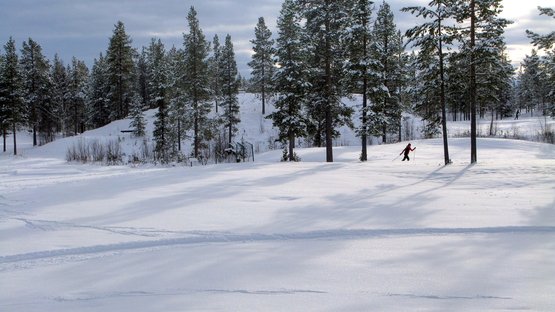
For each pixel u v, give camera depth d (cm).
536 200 1174
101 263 667
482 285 548
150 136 5112
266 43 6069
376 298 506
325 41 2898
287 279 579
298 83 3036
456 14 2408
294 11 3061
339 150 3678
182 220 970
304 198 1270
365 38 3019
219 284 563
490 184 1546
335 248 738
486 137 4481
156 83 4747
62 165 3188
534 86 9088
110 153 3612
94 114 6825
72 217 1012
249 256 695
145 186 1536
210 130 4538
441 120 2670
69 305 500
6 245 778
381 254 697
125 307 489
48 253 730
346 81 3053
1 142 5972
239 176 1836
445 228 876
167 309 480
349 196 1307
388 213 1038
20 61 5812
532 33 2148
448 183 1608
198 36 4409
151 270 628
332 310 470
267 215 1023
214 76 6328
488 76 2436
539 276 582
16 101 4831
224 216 1012
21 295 538
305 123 3209
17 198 1303
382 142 4803
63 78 7500
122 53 6228
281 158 3412
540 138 4525
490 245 744
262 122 5641
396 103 4225
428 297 508
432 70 2522
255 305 488
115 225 927
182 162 3369
